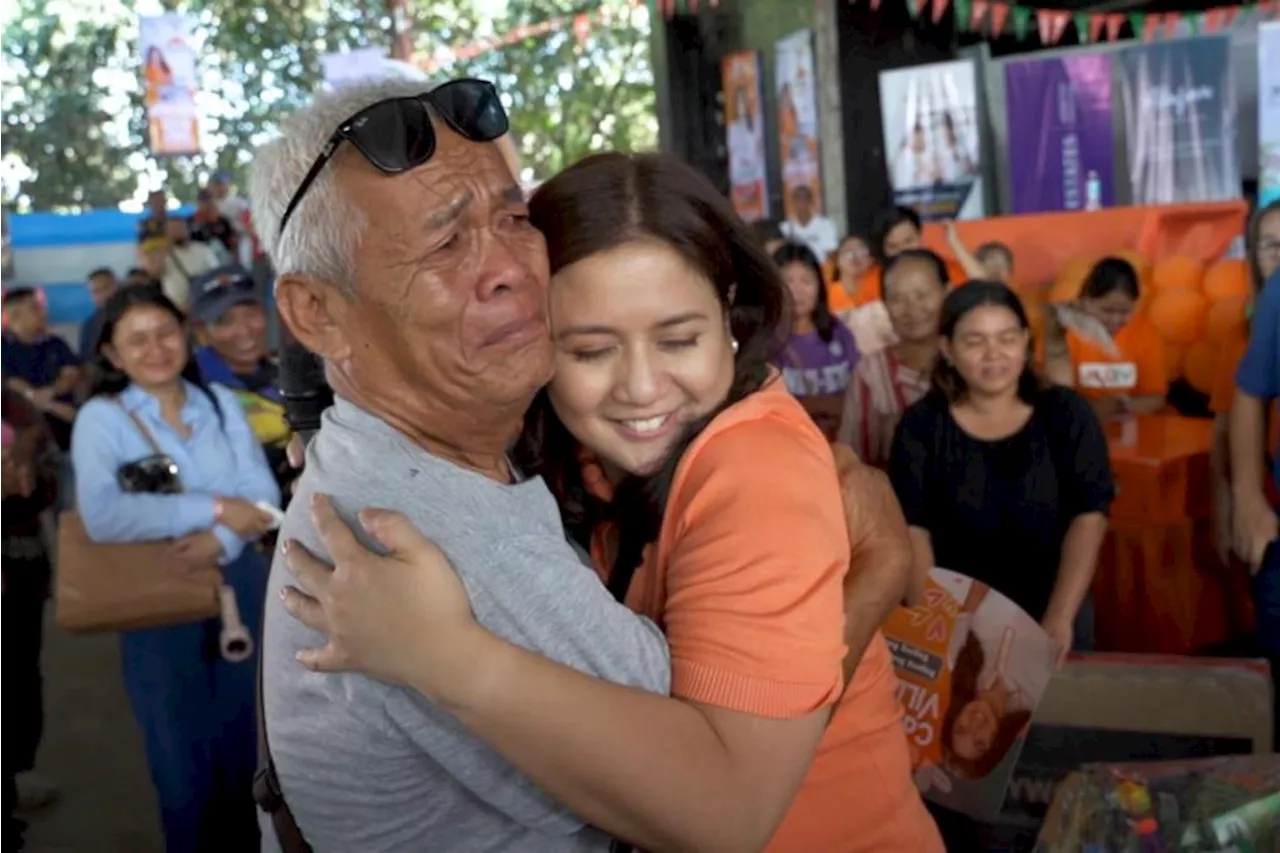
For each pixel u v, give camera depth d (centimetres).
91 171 1522
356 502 102
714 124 838
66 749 440
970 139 523
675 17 828
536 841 108
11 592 332
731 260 122
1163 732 243
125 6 1479
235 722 304
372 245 101
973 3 656
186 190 1501
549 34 1204
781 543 104
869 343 466
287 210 105
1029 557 292
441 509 102
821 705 104
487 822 107
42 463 343
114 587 283
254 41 1341
